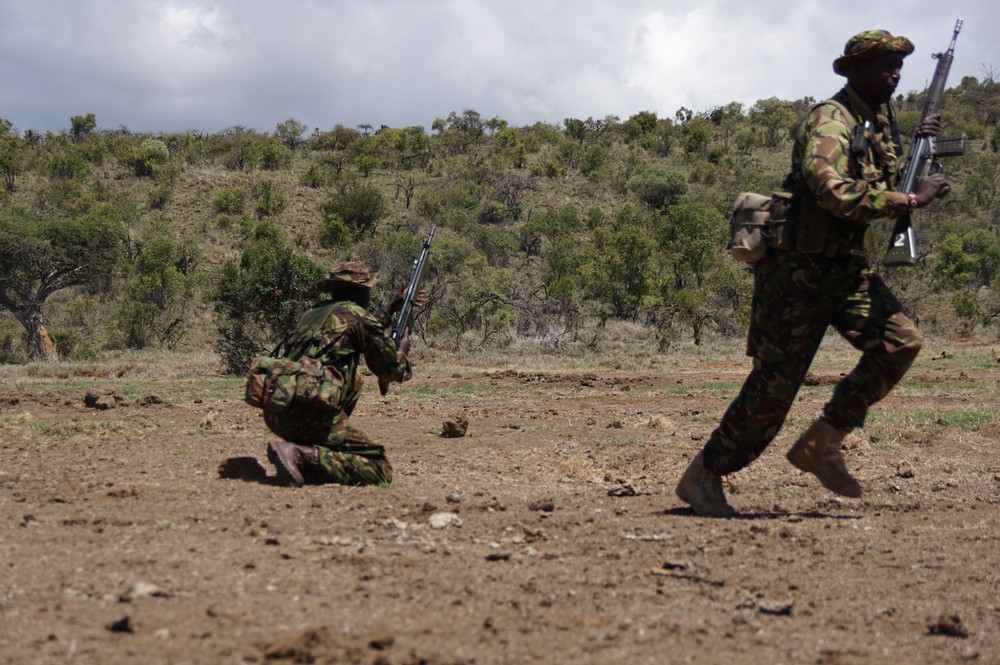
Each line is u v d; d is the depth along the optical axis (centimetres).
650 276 4084
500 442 945
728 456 531
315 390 600
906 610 360
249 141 6469
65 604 322
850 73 496
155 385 1931
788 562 436
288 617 318
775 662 294
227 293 2528
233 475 657
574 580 388
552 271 4841
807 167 469
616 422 1113
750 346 516
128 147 5912
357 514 518
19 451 840
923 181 466
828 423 511
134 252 4375
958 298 4019
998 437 977
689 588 382
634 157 6981
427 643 296
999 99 8900
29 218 3438
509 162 6756
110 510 514
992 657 304
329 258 4709
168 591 342
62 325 3725
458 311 3719
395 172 6488
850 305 489
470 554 431
